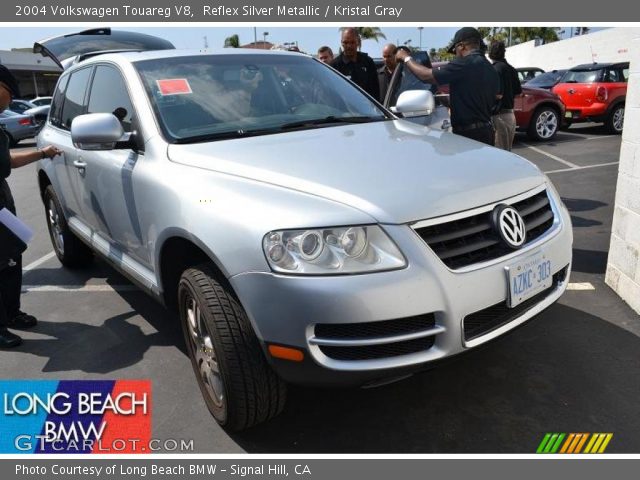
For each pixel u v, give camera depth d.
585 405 2.77
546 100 11.36
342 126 3.34
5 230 3.62
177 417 2.87
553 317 3.65
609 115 12.17
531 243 2.54
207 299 2.41
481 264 2.33
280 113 3.40
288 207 2.27
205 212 2.44
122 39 5.26
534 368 3.09
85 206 4.00
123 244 3.48
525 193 2.61
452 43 4.75
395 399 2.89
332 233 2.19
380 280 2.15
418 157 2.72
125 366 3.37
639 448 2.48
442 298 2.21
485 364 3.15
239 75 3.53
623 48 21.03
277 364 2.27
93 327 3.92
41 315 4.15
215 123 3.16
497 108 6.53
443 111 5.80
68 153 4.11
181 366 3.34
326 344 2.17
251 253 2.23
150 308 4.18
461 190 2.41
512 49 34.75
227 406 2.47
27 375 3.34
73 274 4.98
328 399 2.93
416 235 2.22
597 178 7.77
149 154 3.00
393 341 2.19
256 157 2.71
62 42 5.09
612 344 3.30
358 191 2.31
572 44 25.39
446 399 2.87
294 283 2.15
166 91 3.25
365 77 6.51
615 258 3.95
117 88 3.51
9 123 16.72
